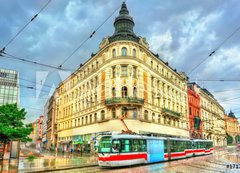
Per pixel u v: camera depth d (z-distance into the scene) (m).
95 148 38.84
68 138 51.22
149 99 40.19
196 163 23.94
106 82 38.59
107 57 39.72
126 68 37.84
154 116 41.44
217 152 49.84
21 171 16.92
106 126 36.88
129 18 41.41
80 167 20.33
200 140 38.38
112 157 19.33
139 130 36.16
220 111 92.88
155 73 43.69
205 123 69.31
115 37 39.19
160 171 17.20
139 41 40.72
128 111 36.38
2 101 67.56
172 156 27.75
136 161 21.30
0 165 21.67
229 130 114.88
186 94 57.81
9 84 70.19
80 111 46.94
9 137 24.70
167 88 48.06
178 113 49.09
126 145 20.67
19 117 27.52
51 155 39.34
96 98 41.59
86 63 46.59
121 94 36.84
